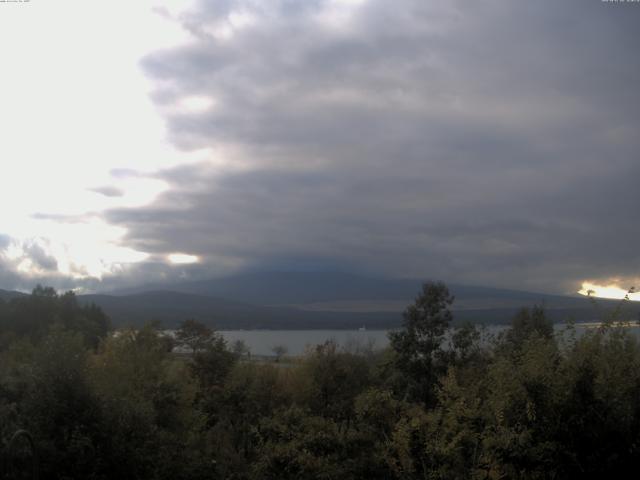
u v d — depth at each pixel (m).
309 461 11.75
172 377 16.67
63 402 9.96
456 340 21.72
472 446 9.33
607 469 8.14
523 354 9.33
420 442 9.97
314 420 13.20
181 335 29.58
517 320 19.98
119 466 10.03
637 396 8.59
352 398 22.59
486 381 9.71
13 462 8.96
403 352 22.12
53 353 10.52
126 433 10.59
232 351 29.81
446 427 9.55
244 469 13.97
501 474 8.18
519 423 8.27
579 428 8.21
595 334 9.09
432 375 21.42
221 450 16.28
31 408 9.91
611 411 8.29
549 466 8.02
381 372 23.53
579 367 8.48
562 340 9.32
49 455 9.23
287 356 32.16
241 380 23.98
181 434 14.63
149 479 10.41
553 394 8.29
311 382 24.12
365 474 11.48
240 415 22.27
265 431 13.70
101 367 14.93
